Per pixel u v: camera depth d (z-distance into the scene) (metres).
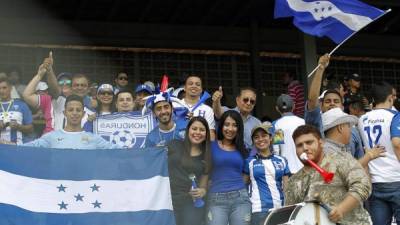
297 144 6.80
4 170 8.27
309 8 10.19
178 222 8.67
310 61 13.34
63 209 8.35
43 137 8.77
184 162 8.67
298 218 6.51
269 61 15.12
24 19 13.80
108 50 14.31
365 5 10.12
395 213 8.92
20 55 13.77
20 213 8.20
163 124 9.25
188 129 8.76
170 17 14.45
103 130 9.74
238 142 8.86
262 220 8.78
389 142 8.91
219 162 8.70
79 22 14.12
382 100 9.11
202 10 14.30
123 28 14.33
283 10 10.23
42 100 10.31
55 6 13.71
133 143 9.72
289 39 15.17
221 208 8.61
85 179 8.46
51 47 13.97
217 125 8.95
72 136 8.79
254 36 14.83
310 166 6.79
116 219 8.43
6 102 10.04
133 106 10.55
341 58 15.54
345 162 6.67
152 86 11.09
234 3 14.04
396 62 15.88
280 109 10.28
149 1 13.64
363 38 15.61
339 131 8.05
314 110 8.51
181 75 14.63
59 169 8.43
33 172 8.36
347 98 12.52
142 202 8.50
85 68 14.12
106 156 8.55
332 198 6.63
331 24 10.15
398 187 8.85
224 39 14.80
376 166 8.94
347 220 6.57
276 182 8.92
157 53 14.60
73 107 8.78
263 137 9.02
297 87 13.50
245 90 10.15
